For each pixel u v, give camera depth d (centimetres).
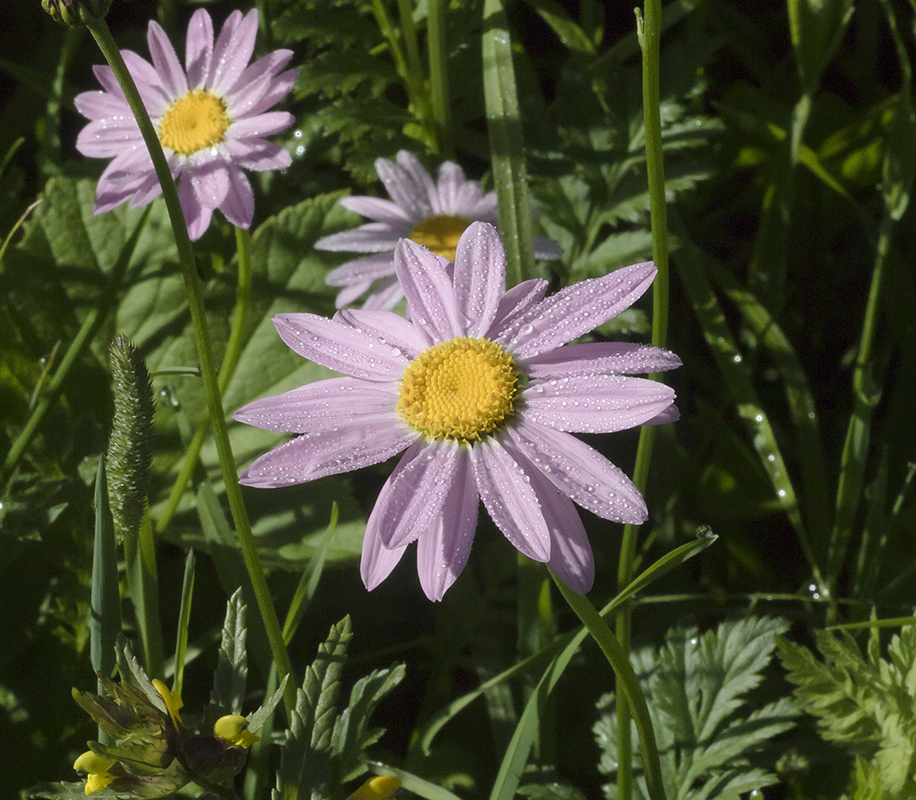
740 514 62
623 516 48
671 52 63
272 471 49
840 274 72
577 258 62
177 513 61
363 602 60
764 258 66
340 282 61
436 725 55
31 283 63
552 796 55
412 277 51
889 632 58
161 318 64
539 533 49
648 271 50
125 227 65
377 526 49
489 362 50
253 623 55
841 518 59
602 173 62
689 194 71
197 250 65
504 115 57
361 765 52
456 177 62
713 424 62
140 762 48
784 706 55
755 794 54
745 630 55
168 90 58
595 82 63
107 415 62
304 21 65
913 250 70
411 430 50
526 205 57
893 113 69
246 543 52
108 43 50
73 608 57
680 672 55
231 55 58
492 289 51
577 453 49
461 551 49
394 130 65
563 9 67
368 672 60
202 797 49
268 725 52
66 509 58
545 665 56
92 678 57
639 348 50
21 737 57
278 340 64
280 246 65
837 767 56
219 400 51
